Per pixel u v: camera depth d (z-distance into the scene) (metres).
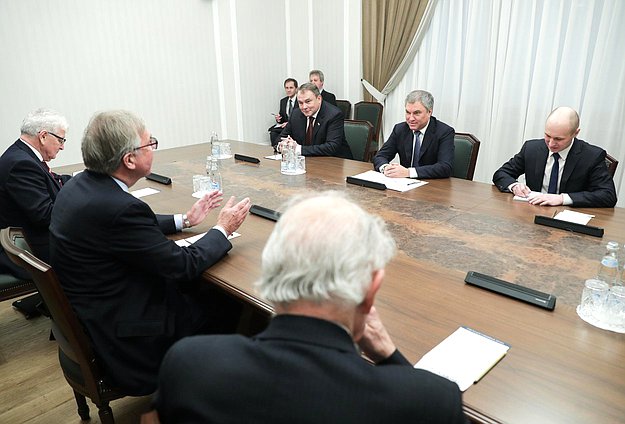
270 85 5.70
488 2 4.09
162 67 4.68
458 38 4.35
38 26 3.83
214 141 3.31
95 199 1.30
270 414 0.56
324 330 0.61
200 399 0.59
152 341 1.39
